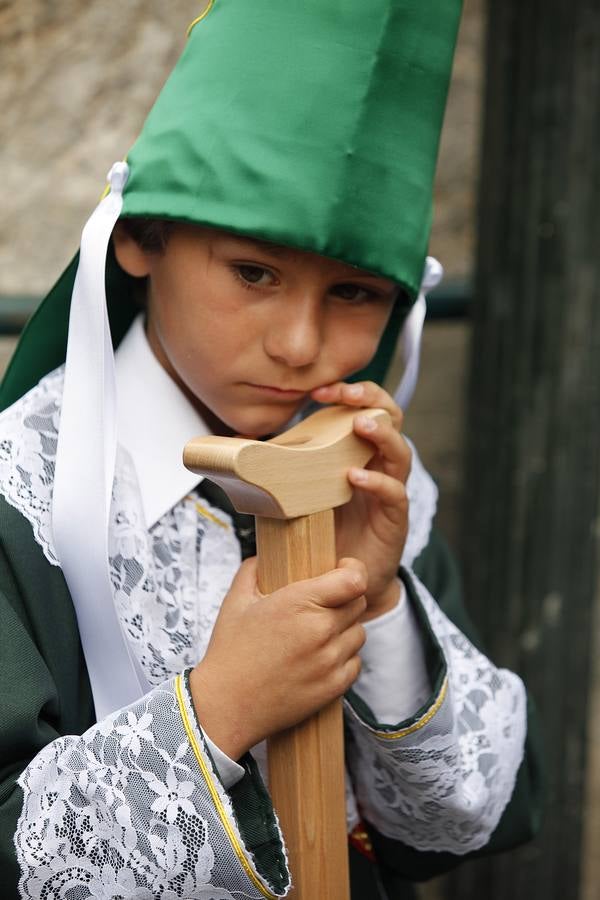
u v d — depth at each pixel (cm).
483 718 139
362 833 143
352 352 126
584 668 223
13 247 224
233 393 124
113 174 123
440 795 129
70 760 109
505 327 215
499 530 220
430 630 131
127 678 120
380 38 120
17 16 217
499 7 210
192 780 107
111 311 140
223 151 118
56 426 126
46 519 121
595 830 239
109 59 222
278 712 111
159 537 127
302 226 115
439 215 235
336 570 113
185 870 106
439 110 128
